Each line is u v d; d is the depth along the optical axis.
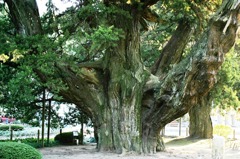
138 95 13.21
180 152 14.22
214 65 11.23
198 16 13.35
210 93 20.97
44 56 10.59
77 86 13.09
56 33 12.67
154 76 13.73
